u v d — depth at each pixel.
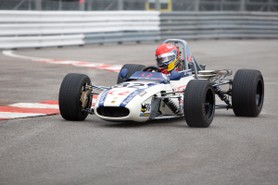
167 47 35.81
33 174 22.75
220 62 72.88
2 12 81.56
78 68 64.19
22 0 87.88
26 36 86.38
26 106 40.16
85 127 32.53
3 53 79.69
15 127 32.56
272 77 59.72
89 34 94.00
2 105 40.53
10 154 26.03
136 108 31.33
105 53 82.31
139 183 21.59
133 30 101.00
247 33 119.56
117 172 23.08
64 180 21.95
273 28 122.50
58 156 25.67
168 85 34.16
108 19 96.69
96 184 21.47
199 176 22.55
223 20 115.81
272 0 125.25
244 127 33.19
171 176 22.53
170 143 28.41
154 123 34.03
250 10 122.12
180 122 34.56
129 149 27.05
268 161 24.95
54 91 47.91
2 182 21.67
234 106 36.78
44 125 33.19
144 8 106.19
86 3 99.25
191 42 106.81
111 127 32.59
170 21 106.75
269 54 85.25
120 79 37.22
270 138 29.97
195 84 32.50
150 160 25.02
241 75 36.75
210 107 33.59
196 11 113.44
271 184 21.59
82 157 25.50
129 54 81.19
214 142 28.78
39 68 63.59
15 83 52.25
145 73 34.94
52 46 89.81
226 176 22.58
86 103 34.53
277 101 44.44
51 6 93.50
